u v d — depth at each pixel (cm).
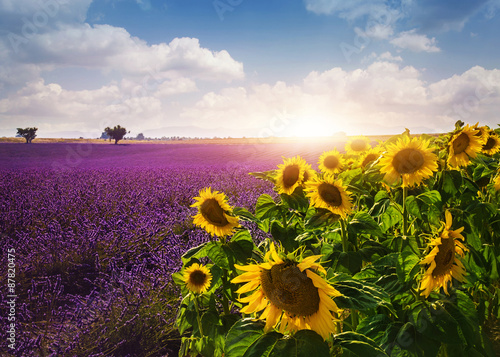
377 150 245
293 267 103
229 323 208
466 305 145
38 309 320
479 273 195
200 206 185
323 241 215
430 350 129
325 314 100
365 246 191
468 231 211
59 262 425
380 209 196
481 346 148
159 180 1122
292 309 103
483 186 288
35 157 3147
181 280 216
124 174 1324
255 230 462
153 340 288
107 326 294
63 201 697
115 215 624
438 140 247
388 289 149
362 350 109
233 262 183
